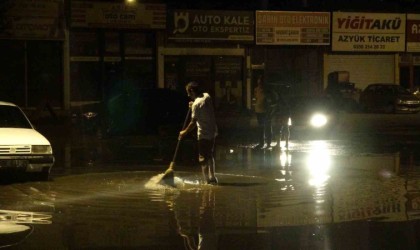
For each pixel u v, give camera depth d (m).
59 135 28.77
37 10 36.94
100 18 38.16
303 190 14.30
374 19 44.25
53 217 11.58
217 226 10.85
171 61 40.09
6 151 14.95
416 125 34.28
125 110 28.69
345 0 47.72
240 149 23.12
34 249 9.39
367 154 21.45
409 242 9.76
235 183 15.30
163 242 9.81
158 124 28.88
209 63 40.78
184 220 11.31
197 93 15.12
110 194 13.86
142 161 20.00
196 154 21.84
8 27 36.38
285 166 18.44
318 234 10.28
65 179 16.05
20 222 11.15
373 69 45.41
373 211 12.04
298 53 43.38
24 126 16.62
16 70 37.03
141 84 39.69
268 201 13.04
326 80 44.09
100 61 38.66
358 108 43.78
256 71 42.28
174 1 43.50
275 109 23.56
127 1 38.59
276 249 9.39
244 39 41.09
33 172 15.43
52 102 37.78
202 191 14.21
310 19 42.62
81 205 12.65
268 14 41.53
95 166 18.75
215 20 40.44
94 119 28.97
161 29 39.34
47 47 37.59
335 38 43.41
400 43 44.97
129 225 10.95
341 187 14.70
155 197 13.51
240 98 41.47
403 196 13.56
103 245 9.64
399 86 43.66
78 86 38.31
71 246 9.57
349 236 10.14
